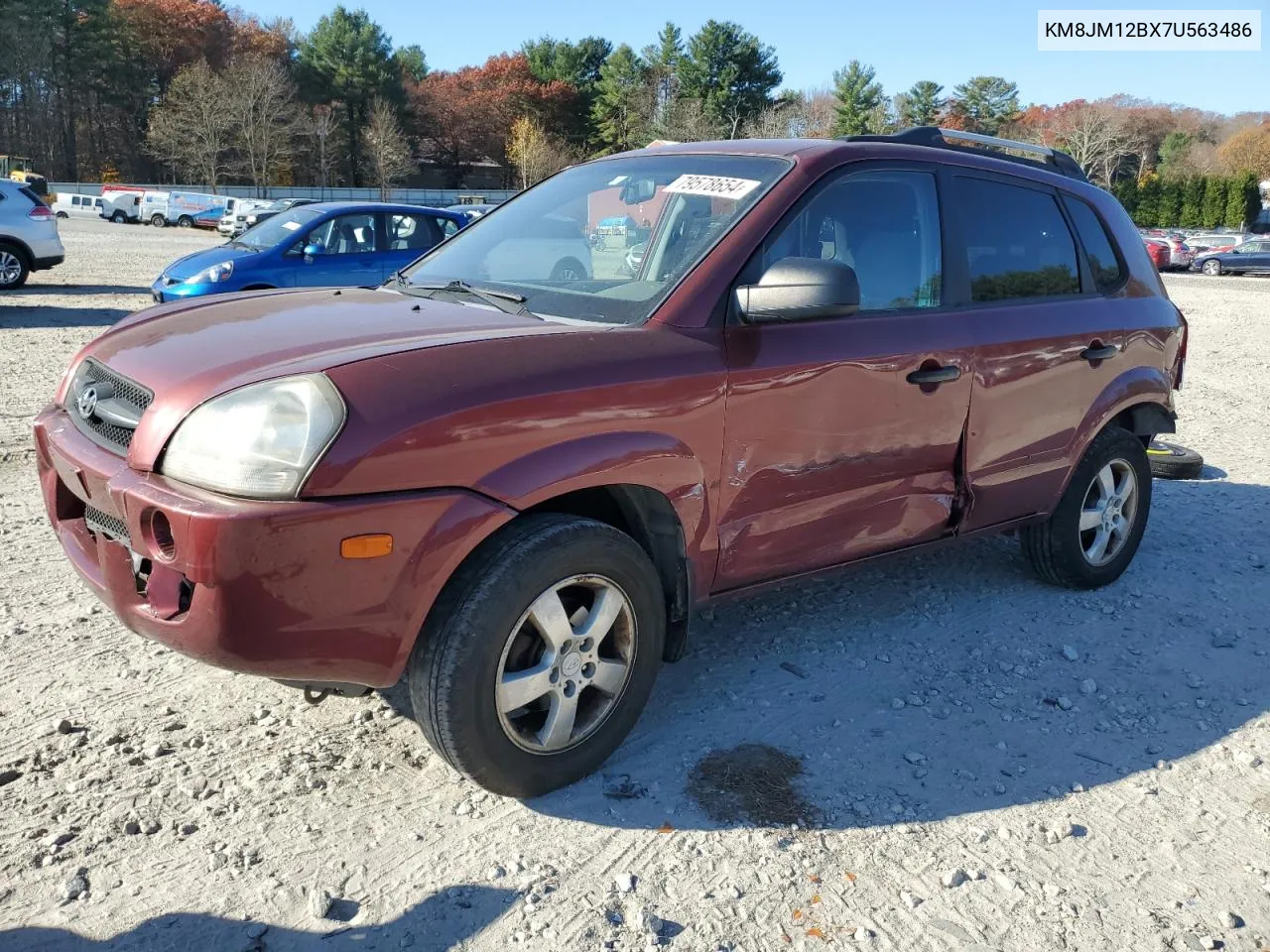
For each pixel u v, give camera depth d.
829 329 3.35
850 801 2.98
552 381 2.71
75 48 81.44
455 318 3.01
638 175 3.73
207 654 2.42
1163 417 4.78
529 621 2.76
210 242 33.62
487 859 2.66
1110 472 4.60
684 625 3.17
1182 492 6.48
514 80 99.06
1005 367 3.87
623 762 3.14
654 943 2.38
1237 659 4.05
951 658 3.96
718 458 3.08
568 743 2.92
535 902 2.51
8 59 77.50
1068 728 3.47
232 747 3.11
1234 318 19.12
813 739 3.32
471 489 2.58
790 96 82.00
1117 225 4.64
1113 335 4.37
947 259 3.79
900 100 94.38
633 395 2.85
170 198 44.03
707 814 2.89
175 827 2.72
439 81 105.56
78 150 85.25
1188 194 68.12
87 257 24.05
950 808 2.98
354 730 3.23
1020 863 2.74
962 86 93.81
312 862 2.62
